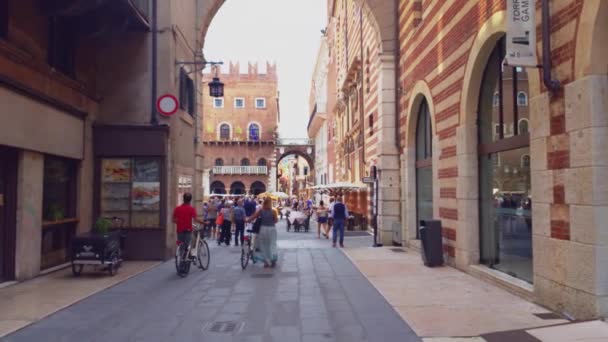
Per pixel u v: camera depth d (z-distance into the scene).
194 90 16.94
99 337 5.92
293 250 15.56
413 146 15.62
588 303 6.02
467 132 10.20
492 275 8.98
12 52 9.09
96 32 12.34
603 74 5.95
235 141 67.62
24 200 9.75
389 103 17.16
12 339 5.84
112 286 9.29
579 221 6.19
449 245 11.37
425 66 13.24
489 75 9.71
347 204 33.34
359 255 13.95
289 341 5.72
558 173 6.65
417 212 15.60
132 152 13.16
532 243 7.74
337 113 39.22
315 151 67.69
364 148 25.28
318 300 7.93
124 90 13.63
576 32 6.22
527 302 7.45
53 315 7.02
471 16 9.82
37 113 10.10
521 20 6.85
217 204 22.31
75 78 12.35
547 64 6.67
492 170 9.73
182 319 6.77
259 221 11.83
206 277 10.37
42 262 10.90
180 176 14.85
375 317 6.76
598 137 5.91
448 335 5.84
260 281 9.80
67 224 12.05
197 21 17.34
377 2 17.06
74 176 12.36
